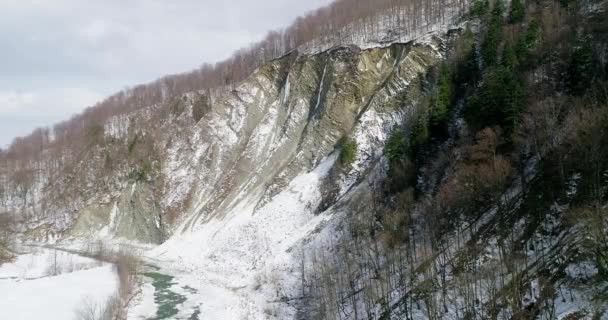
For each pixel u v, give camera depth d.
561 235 34.28
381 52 79.69
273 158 79.25
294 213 65.50
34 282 52.66
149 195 87.69
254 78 94.44
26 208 104.62
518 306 30.06
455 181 45.31
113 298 44.59
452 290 35.97
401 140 58.12
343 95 76.69
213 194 81.75
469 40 67.44
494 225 39.38
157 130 100.81
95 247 76.31
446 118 55.09
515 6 70.38
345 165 65.56
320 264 49.38
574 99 42.78
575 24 57.59
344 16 97.38
